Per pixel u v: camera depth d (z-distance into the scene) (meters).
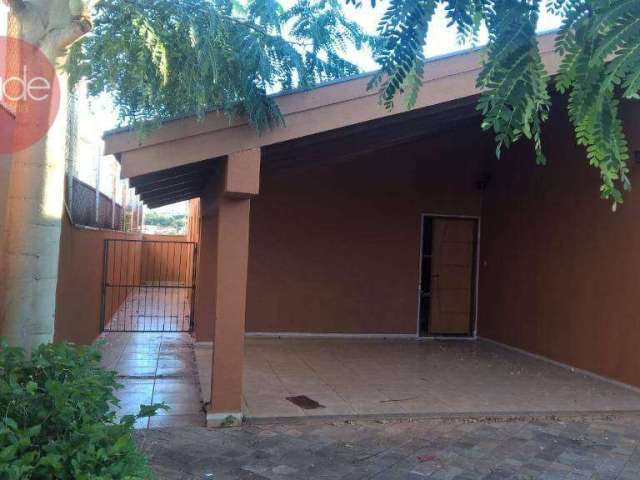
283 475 4.26
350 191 10.12
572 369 8.05
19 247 2.89
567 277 8.30
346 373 7.52
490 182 10.55
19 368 2.57
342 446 4.90
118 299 13.08
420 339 10.36
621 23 1.79
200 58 3.80
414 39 2.13
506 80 2.04
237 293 5.34
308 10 4.88
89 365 2.79
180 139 4.87
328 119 5.09
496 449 4.95
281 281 9.84
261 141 5.04
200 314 9.14
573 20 1.98
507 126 2.12
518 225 9.60
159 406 2.69
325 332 10.02
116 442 2.29
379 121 5.71
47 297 2.97
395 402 6.17
